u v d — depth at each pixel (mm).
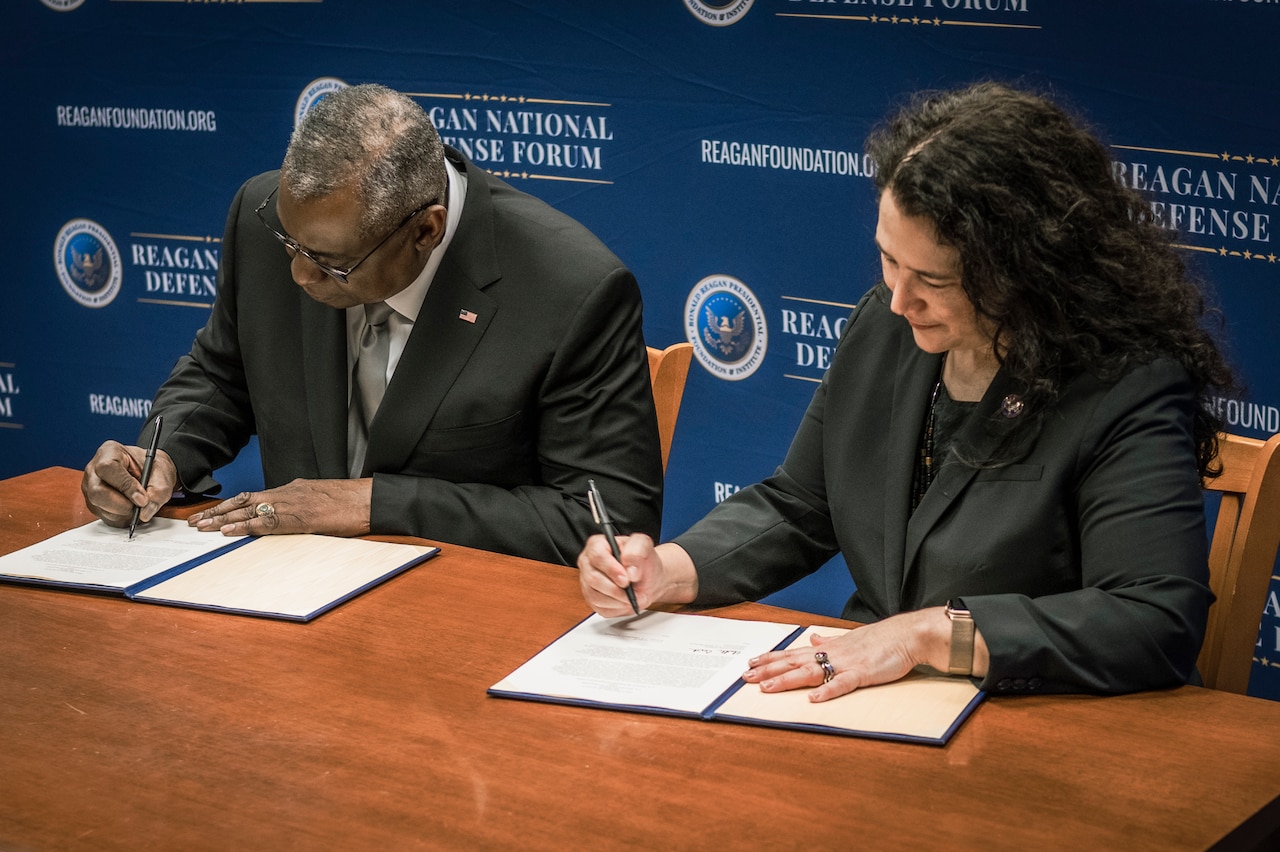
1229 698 1348
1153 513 1401
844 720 1291
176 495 2105
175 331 3758
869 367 1710
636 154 3072
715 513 1778
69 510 1995
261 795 1188
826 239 2898
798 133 2873
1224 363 1533
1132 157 2541
